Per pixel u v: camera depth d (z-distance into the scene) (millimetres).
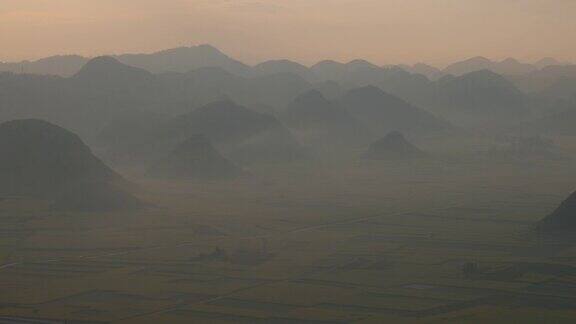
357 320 170875
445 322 169625
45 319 171625
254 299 186375
